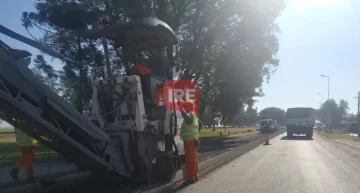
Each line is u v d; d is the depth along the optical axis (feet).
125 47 33.76
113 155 25.91
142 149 27.91
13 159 46.42
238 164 42.93
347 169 38.93
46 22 70.59
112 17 84.28
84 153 23.77
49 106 21.30
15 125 21.56
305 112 129.49
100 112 29.63
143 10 80.07
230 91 108.88
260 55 105.19
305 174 35.01
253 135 157.07
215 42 101.35
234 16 99.09
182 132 30.04
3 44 19.66
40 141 23.56
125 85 28.94
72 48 55.98
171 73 34.94
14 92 20.03
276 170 37.65
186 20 93.45
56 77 37.22
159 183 29.40
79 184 29.63
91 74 32.53
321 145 82.33
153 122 29.71
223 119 141.28
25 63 20.48
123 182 29.86
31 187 28.68
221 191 26.45
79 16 70.59
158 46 34.50
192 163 29.68
